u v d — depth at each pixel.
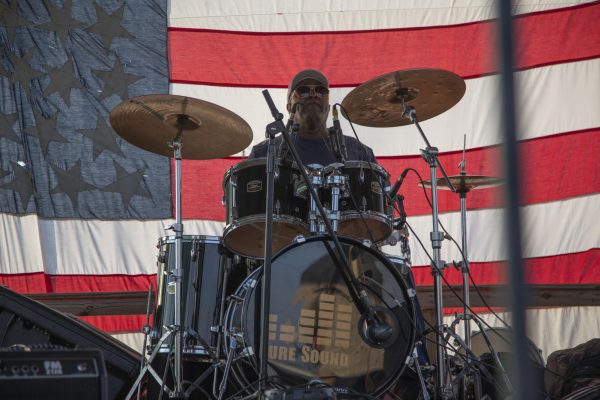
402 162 9.99
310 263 4.98
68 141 9.68
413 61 10.19
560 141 9.84
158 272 6.65
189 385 6.25
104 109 9.80
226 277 6.36
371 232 6.23
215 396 5.79
